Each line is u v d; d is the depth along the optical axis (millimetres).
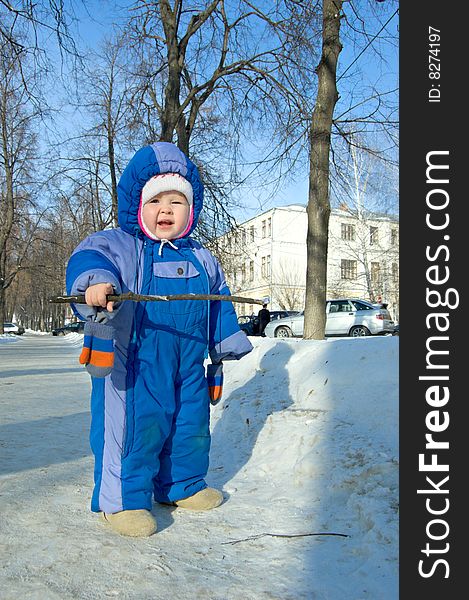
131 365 2570
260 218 49094
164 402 2615
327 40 8906
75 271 2428
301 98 11227
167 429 2652
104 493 2490
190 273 2811
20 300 89938
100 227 27109
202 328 2832
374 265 36531
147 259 2727
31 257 41938
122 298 2336
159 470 2781
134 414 2527
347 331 19891
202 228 14797
